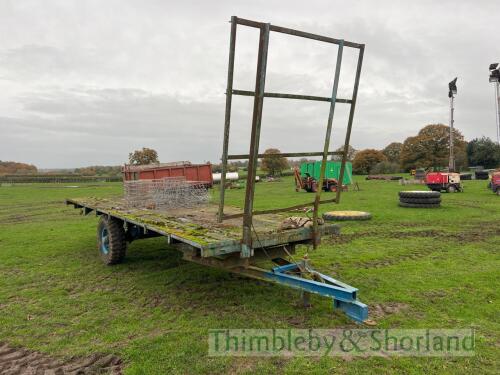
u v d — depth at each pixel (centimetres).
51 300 544
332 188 2678
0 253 859
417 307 486
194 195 797
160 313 486
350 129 501
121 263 735
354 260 720
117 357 377
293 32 398
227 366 354
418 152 6297
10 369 360
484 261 698
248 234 436
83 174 6575
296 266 458
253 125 398
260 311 482
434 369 344
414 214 1316
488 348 379
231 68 371
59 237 1055
